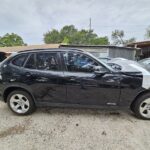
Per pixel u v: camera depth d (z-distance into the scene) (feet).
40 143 9.91
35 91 12.83
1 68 13.35
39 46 81.51
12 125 12.06
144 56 74.13
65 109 14.69
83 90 12.21
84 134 10.78
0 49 83.20
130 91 11.94
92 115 13.50
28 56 13.05
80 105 12.66
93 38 168.66
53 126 11.84
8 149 9.39
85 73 12.11
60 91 12.51
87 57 12.23
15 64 13.19
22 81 12.79
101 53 60.64
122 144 9.72
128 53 63.46
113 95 12.10
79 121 12.49
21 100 13.41
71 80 12.14
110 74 11.87
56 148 9.45
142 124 12.01
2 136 10.69
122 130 11.21
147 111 12.50
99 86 11.98
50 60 12.65
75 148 9.42
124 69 13.08
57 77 12.30
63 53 12.57
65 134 10.81
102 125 11.87
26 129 11.50
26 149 9.38
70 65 12.37
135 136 10.52
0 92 13.41
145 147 9.46
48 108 14.90
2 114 13.93
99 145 9.65
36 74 12.57
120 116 13.28
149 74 11.94
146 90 12.00
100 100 12.32
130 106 12.67
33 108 13.55
